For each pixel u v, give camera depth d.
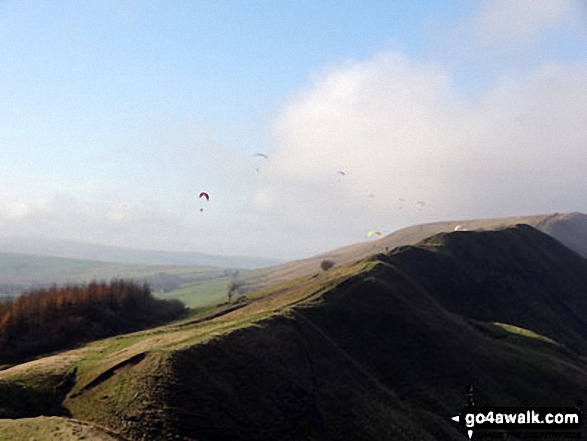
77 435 30.11
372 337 62.34
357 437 40.25
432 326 68.62
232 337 47.31
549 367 66.06
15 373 42.66
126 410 35.88
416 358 61.03
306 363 49.25
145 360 41.62
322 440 38.72
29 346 74.81
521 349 71.75
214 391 38.94
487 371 61.88
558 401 59.03
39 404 38.44
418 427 46.06
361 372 53.22
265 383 42.88
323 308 64.69
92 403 37.91
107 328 89.69
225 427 35.84
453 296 97.94
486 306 99.31
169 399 36.56
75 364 45.47
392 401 49.81
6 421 31.94
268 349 48.09
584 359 80.44
